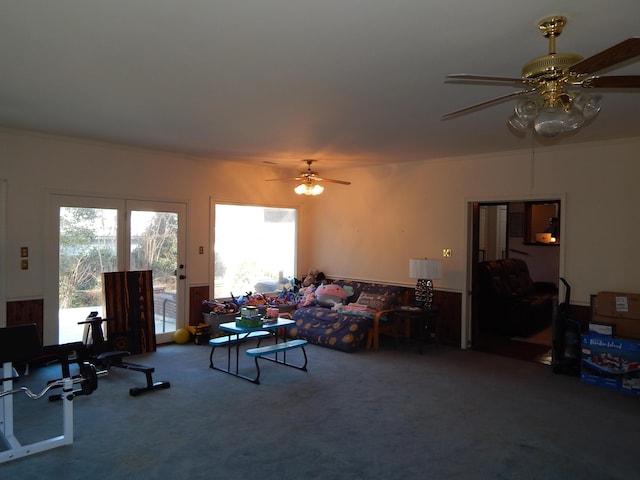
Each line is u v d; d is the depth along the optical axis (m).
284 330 6.36
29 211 4.93
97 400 3.97
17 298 4.86
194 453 3.03
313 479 2.73
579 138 4.87
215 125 4.48
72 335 5.27
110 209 5.55
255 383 4.45
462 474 2.81
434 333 6.12
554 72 2.19
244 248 7.11
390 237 6.79
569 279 5.18
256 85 3.28
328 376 4.71
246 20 2.29
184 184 6.21
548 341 6.37
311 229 7.94
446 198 6.16
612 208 4.90
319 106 3.79
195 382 4.48
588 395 4.21
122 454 3.01
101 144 5.43
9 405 3.12
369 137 4.92
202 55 2.74
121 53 2.73
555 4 2.10
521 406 3.93
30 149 4.93
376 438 3.28
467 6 2.12
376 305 6.23
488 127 4.43
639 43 1.79
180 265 6.22
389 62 2.83
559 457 3.04
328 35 2.45
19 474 2.76
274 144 5.36
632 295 4.51
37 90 3.44
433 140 5.05
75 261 5.29
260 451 3.07
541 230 8.98
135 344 5.45
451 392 4.25
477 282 6.31
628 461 2.99
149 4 2.13
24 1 2.10
